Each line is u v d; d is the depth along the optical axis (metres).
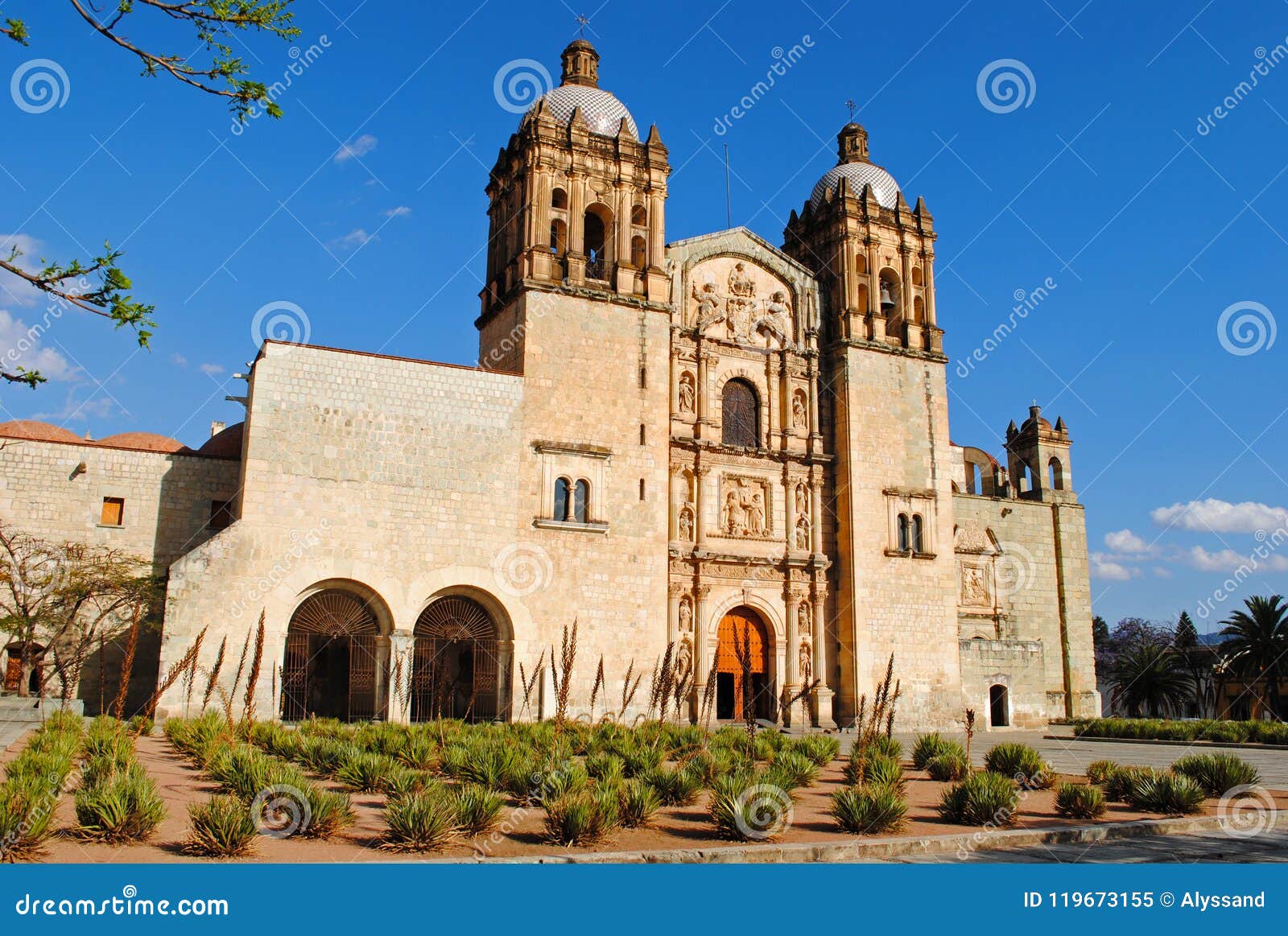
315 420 45.12
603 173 55.31
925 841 19.70
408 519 46.06
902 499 58.91
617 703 48.75
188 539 49.44
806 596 56.88
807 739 36.28
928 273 64.12
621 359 52.62
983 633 68.19
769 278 60.34
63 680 37.09
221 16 15.58
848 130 69.81
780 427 58.69
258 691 41.94
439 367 48.12
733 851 18.20
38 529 46.94
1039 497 75.19
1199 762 28.16
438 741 33.66
